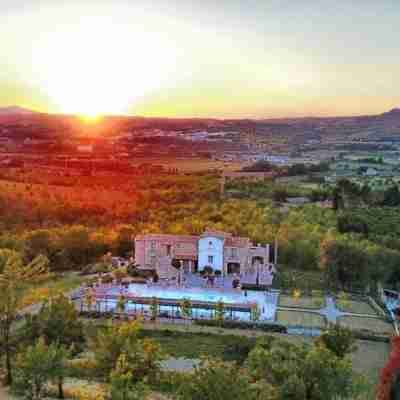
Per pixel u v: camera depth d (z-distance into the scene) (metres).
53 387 71.94
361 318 109.56
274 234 150.62
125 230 157.12
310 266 144.50
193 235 147.50
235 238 138.62
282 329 100.62
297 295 119.25
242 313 108.62
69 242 149.75
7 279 81.19
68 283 129.12
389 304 119.62
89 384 73.56
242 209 182.88
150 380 70.12
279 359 62.56
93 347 78.44
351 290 130.25
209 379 51.19
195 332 99.31
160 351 75.56
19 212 185.50
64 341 84.88
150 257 136.88
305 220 174.62
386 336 98.50
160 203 199.88
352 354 91.38
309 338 97.25
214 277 129.00
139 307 111.94
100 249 153.12
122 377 56.81
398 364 77.81
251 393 52.62
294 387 56.31
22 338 85.19
